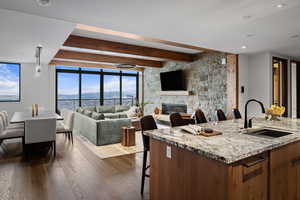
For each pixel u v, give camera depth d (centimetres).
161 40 399
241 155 136
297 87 661
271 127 246
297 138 192
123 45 511
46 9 248
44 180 282
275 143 168
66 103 819
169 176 182
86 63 757
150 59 750
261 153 159
